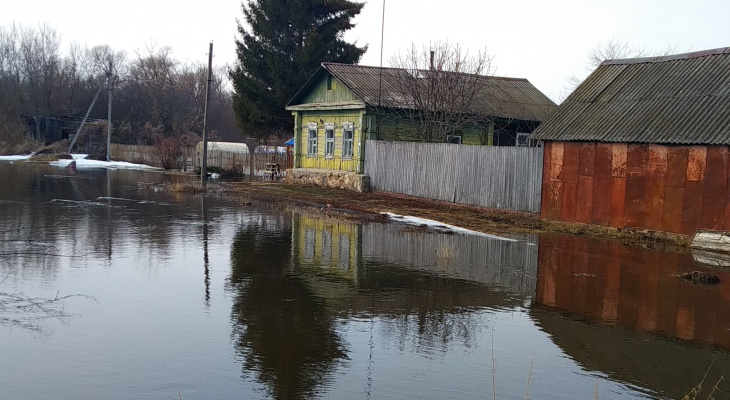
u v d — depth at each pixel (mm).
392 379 5438
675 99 14844
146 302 7660
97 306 7414
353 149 26641
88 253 10727
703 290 9094
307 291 8469
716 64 15234
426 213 18141
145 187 26156
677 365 6023
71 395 4918
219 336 6438
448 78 24875
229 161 41344
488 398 5102
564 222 16109
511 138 27234
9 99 65062
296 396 5012
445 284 9141
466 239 13586
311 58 37094
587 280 9641
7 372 5348
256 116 38469
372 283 9062
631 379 5637
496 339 6660
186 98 74438
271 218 16609
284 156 35781
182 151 46438
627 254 12094
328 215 17641
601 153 15180
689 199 13391
